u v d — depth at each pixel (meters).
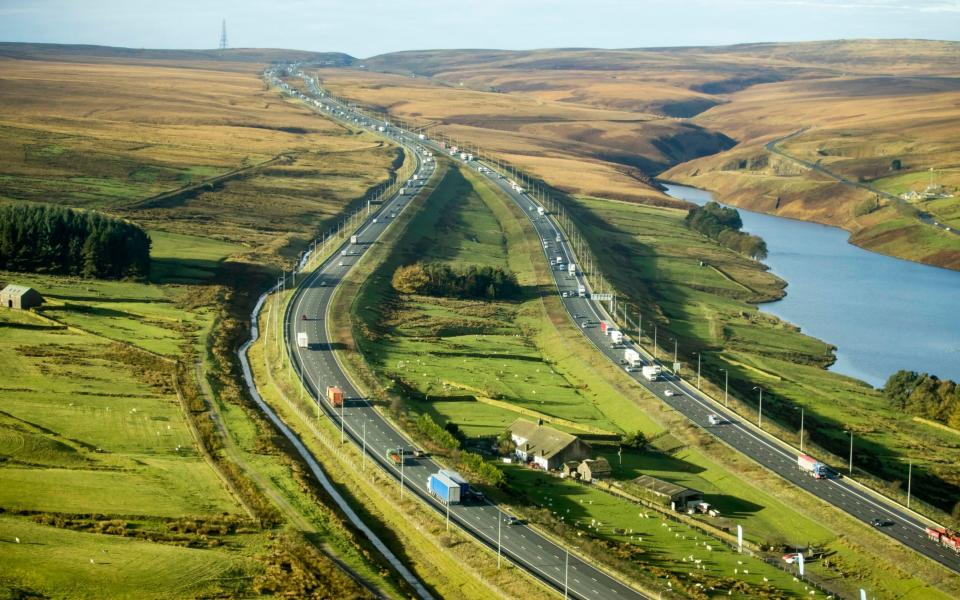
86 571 143.00
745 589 154.25
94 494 170.88
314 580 147.25
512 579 152.12
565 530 170.12
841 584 161.12
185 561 148.75
